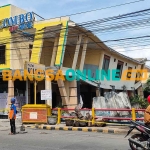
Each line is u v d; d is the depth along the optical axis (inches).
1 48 850.1
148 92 1409.9
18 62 840.3
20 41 814.5
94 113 560.1
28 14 801.6
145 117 301.3
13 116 482.0
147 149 288.7
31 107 637.3
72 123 569.9
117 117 553.3
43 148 339.0
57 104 853.8
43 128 575.2
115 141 395.2
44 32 778.8
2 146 357.1
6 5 840.9
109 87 1019.3
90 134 479.5
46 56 904.3
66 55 941.2
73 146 353.4
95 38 840.9
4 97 822.5
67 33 766.5
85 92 997.2
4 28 841.5
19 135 470.0
